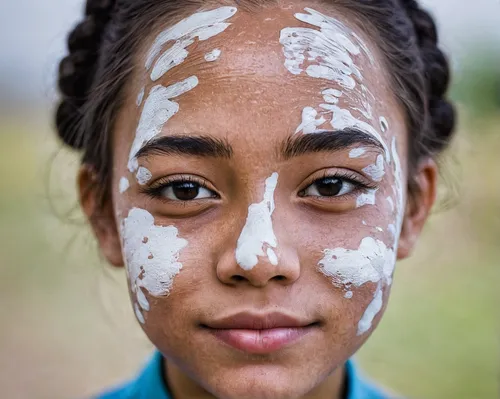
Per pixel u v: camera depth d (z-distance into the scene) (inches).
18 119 308.2
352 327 55.5
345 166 55.0
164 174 55.0
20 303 161.2
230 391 53.6
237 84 54.2
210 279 53.7
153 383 67.1
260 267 51.1
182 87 55.2
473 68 136.1
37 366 137.6
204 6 58.6
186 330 54.4
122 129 60.6
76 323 152.8
